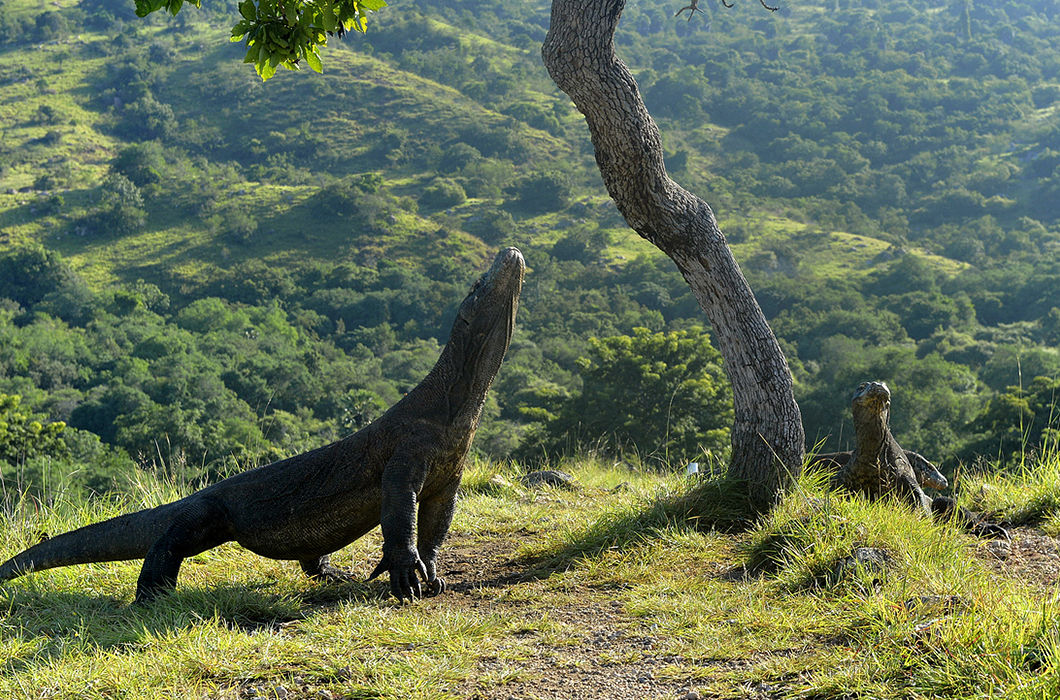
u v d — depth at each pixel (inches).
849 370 2258.9
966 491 274.2
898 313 3956.7
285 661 158.4
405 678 147.8
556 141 7554.1
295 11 196.7
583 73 244.8
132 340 3762.3
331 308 4542.3
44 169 6446.9
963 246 5585.6
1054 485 252.5
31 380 2955.2
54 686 151.2
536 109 7795.3
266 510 211.0
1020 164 7258.9
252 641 165.6
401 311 4576.8
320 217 5659.5
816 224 6092.5
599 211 6038.4
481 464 366.9
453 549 251.4
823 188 7155.5
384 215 5649.6
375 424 207.8
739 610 172.2
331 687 148.3
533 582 209.5
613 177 254.1
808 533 196.2
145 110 7455.7
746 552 207.5
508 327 207.5
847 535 191.6
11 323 4109.3
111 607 204.4
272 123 7667.3
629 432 1437.0
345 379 3093.0
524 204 6205.7
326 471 208.2
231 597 194.7
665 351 1488.7
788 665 143.5
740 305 253.6
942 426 1982.0
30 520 275.7
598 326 3937.0
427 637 165.9
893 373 2272.4
